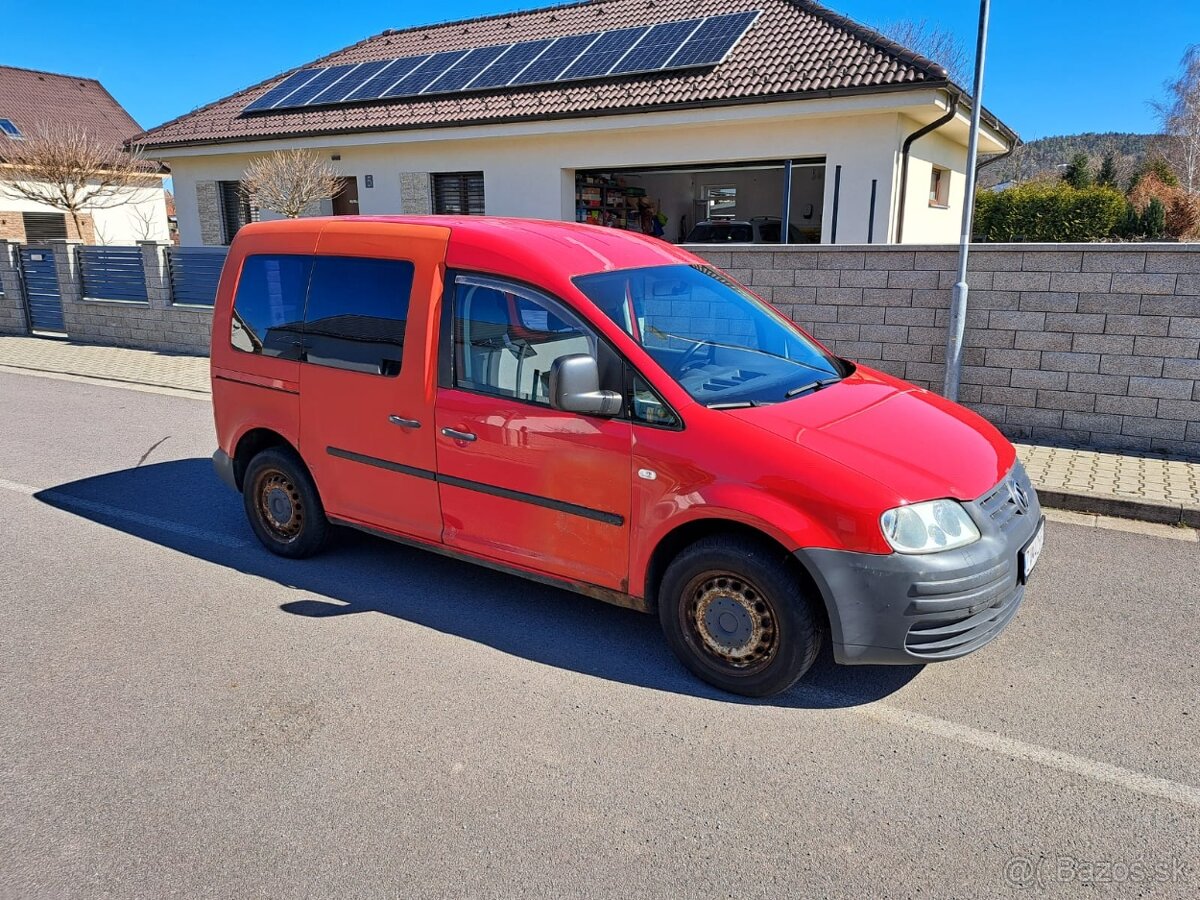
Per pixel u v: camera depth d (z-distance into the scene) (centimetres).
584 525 386
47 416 930
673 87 1367
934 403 423
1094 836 277
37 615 444
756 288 828
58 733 338
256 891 255
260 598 464
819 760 318
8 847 274
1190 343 663
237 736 335
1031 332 718
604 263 415
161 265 1314
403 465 444
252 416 510
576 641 414
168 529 576
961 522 333
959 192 1770
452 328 420
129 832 281
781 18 1490
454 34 2008
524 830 281
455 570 503
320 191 1677
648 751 324
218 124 1917
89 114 3503
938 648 331
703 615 363
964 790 300
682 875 261
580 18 1839
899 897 252
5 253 1521
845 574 325
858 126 1262
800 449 341
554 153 1520
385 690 369
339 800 297
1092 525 567
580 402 359
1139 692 363
